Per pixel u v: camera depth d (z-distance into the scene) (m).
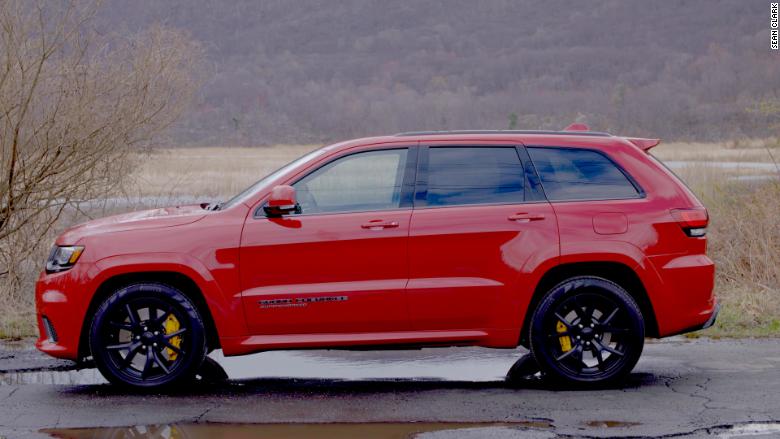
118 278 6.72
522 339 7.00
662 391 6.46
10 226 10.48
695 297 6.73
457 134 6.91
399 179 6.76
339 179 7.68
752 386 6.57
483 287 6.59
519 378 6.97
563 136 6.92
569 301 6.63
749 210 13.26
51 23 9.90
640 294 6.83
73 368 7.45
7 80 9.77
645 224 6.70
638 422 5.62
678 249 6.72
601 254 6.62
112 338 6.66
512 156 6.82
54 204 10.66
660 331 6.73
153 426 5.62
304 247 6.58
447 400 6.25
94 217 11.95
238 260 6.59
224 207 6.91
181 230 6.66
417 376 7.08
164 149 11.93
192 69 11.25
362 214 6.64
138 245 6.62
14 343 8.53
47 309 6.67
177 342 6.68
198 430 5.52
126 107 10.66
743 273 11.39
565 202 6.73
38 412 5.98
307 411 5.98
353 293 6.55
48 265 6.82
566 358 6.66
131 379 6.61
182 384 6.82
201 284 6.56
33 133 9.99
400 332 6.63
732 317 9.45
